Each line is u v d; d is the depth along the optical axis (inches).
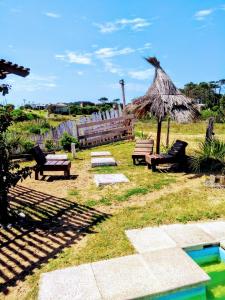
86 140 673.6
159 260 182.2
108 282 162.7
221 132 892.0
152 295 153.0
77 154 585.3
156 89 418.3
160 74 428.5
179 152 410.0
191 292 160.4
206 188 325.7
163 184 347.9
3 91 250.7
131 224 235.6
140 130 936.3
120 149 616.7
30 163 514.3
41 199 308.3
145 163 473.1
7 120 253.1
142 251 193.6
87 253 194.5
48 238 218.8
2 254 198.4
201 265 192.2
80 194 323.0
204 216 247.4
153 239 209.2
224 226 227.8
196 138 721.6
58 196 317.7
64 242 211.9
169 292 156.1
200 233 216.1
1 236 224.8
